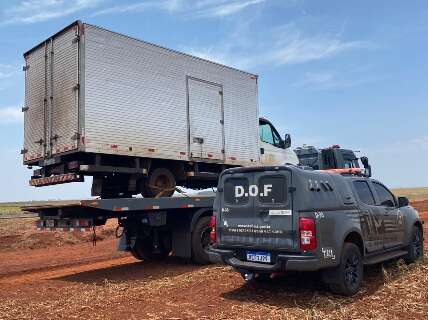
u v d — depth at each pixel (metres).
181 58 12.86
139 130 11.58
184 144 12.74
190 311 6.48
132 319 6.16
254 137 15.09
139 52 11.75
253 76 15.25
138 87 11.65
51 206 9.33
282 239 6.82
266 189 7.08
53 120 11.28
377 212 8.25
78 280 9.35
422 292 7.05
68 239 17.11
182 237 10.67
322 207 6.91
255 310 6.43
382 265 9.05
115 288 8.16
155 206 9.85
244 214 7.32
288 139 16.36
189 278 8.74
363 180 8.41
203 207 10.95
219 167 14.43
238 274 8.87
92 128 10.61
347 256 7.09
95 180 11.78
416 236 9.69
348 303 6.69
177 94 12.64
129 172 11.41
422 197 46.31
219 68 14.02
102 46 10.98
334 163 16.64
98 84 10.81
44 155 11.53
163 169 12.60
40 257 13.59
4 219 23.39
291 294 7.30
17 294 8.02
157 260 11.88
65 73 10.96
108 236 18.72
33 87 12.05
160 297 7.38
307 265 6.49
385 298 6.84
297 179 6.80
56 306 6.96
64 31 11.05
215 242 7.73
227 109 14.17
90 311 6.62
